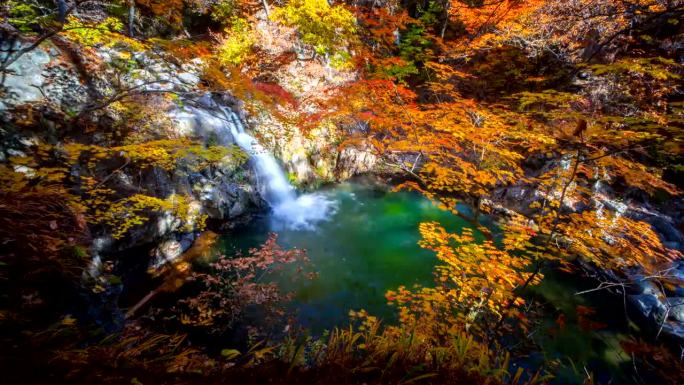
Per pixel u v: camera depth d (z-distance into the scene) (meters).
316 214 11.07
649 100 8.24
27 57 5.88
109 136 6.66
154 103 7.79
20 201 3.40
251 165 10.10
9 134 5.18
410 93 8.30
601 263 6.82
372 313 6.63
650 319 6.47
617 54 8.30
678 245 8.28
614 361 5.77
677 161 9.13
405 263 8.54
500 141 8.00
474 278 5.38
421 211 11.73
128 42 7.48
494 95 12.79
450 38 15.88
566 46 9.52
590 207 8.91
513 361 5.39
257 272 7.46
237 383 1.46
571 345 6.05
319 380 1.49
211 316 5.90
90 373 1.42
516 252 9.02
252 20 11.39
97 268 4.37
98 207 5.91
